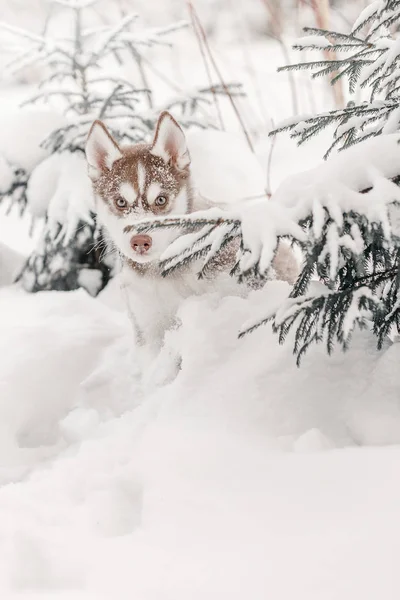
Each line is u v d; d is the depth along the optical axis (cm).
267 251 236
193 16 857
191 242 269
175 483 250
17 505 265
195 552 204
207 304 347
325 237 252
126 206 386
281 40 1039
